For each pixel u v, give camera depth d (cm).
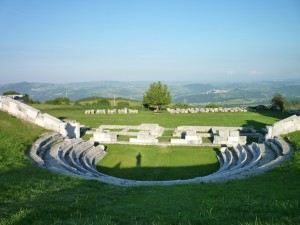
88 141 3584
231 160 2953
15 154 2530
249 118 5766
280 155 2741
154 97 7150
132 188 1844
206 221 1124
